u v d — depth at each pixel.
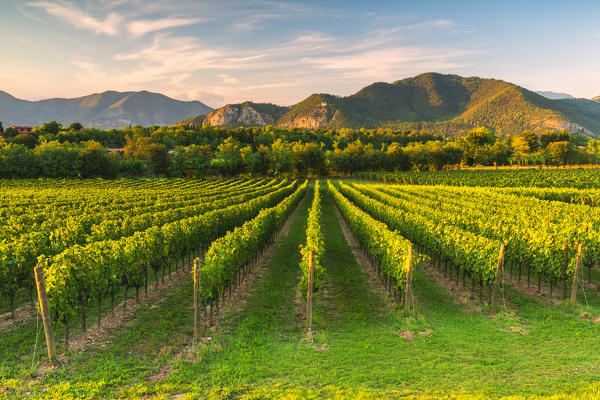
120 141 155.00
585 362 7.76
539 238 12.86
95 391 6.82
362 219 19.41
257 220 18.06
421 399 6.46
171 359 8.23
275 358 8.26
